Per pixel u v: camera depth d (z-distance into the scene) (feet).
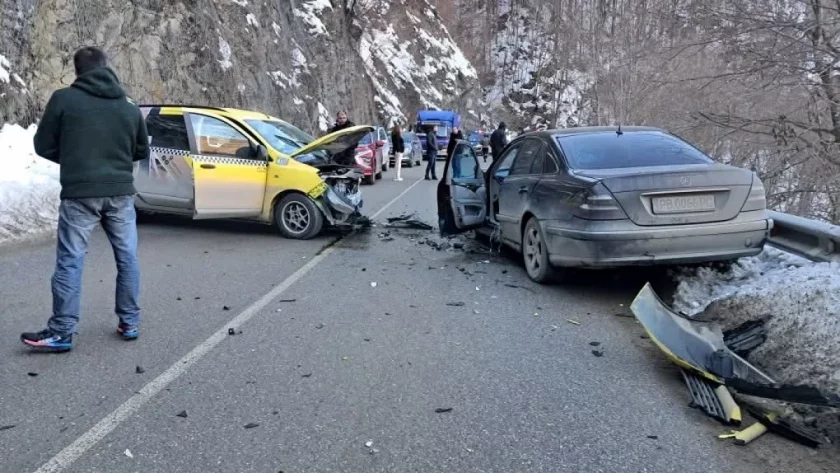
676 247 18.90
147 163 30.81
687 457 10.98
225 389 13.43
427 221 37.76
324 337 16.78
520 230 23.56
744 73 37.19
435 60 211.00
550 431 11.85
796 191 37.63
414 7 220.84
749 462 10.84
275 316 18.52
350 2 132.16
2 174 35.42
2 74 41.96
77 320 15.37
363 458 10.82
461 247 29.40
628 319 18.63
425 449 11.15
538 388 13.73
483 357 15.51
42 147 15.02
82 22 51.44
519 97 284.82
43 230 30.66
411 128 165.99
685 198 19.08
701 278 21.04
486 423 12.12
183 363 14.78
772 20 35.47
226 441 11.28
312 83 103.86
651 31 50.88
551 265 21.53
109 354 15.25
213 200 30.25
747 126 38.99
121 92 15.61
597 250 18.92
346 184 32.86
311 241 30.48
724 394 12.87
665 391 13.64
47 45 48.03
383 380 14.03
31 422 11.85
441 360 15.26
